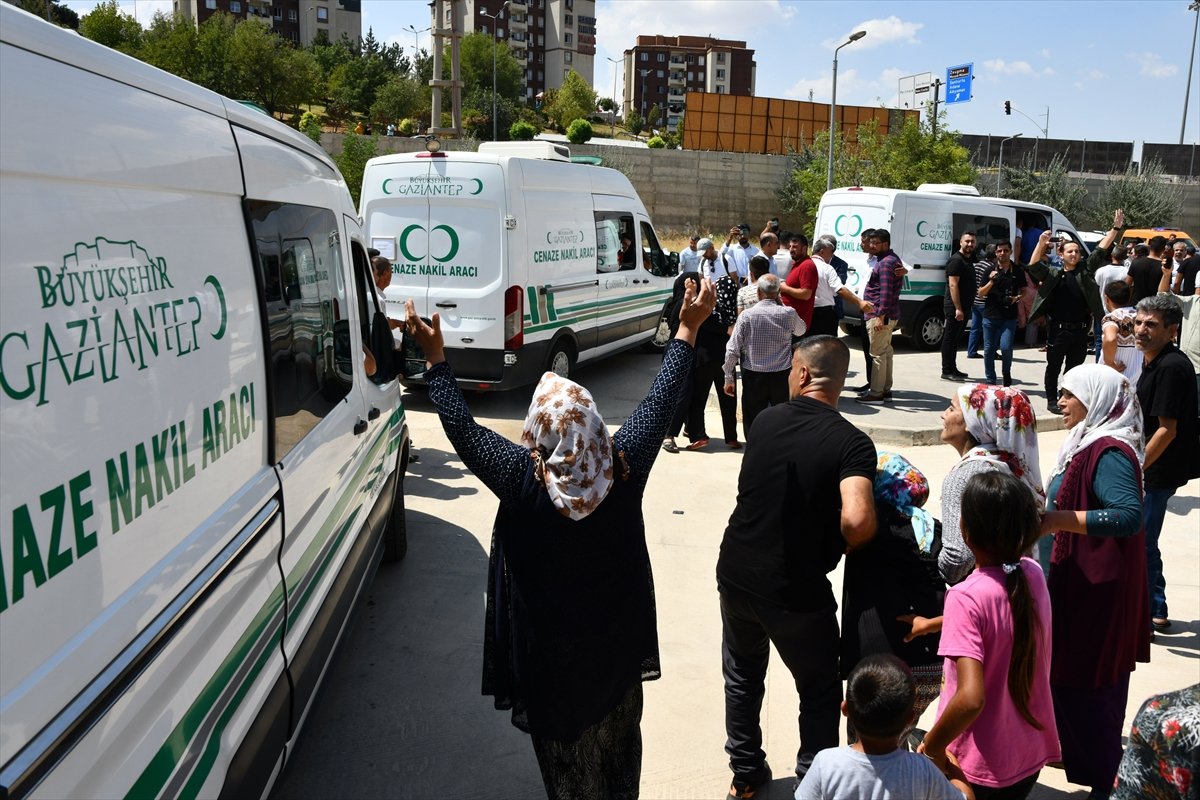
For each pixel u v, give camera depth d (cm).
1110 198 3872
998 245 1066
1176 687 437
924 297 1393
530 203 930
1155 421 456
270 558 282
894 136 3269
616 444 276
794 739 398
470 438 269
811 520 302
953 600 264
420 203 920
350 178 3416
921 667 300
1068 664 328
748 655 340
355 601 412
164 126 226
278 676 289
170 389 217
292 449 313
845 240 1413
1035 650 268
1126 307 564
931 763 235
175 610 211
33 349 163
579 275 1035
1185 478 466
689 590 548
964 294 1127
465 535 629
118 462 191
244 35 5794
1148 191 3816
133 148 206
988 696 267
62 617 168
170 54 5694
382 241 938
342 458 382
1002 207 1475
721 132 4119
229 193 268
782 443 309
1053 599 332
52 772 163
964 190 1520
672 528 650
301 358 335
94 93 194
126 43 5628
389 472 510
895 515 304
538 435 261
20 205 162
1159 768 166
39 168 168
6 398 154
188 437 226
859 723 231
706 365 829
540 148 1012
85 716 173
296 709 306
